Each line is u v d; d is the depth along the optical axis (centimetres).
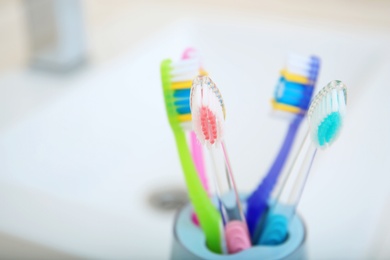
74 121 62
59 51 69
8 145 54
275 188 33
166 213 58
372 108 57
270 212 31
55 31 68
